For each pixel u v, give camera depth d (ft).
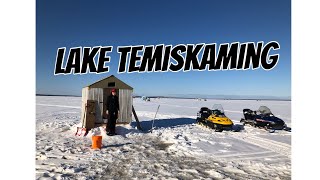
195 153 27.02
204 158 25.08
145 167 21.65
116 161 23.47
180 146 30.22
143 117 65.67
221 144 31.96
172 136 37.04
